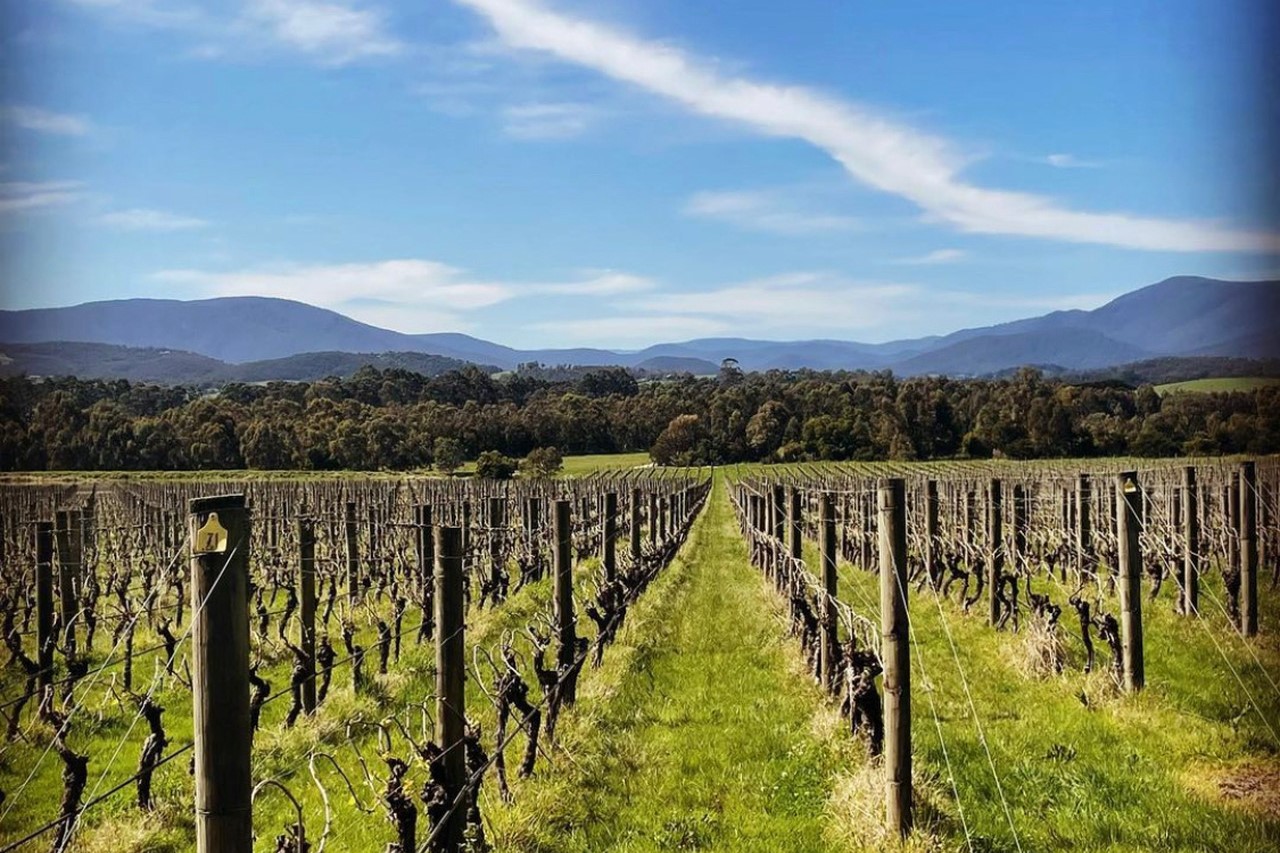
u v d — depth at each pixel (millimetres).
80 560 19188
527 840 7957
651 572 23812
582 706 11758
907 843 7277
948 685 12609
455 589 7516
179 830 9094
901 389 119562
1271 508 21188
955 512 26812
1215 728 9734
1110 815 7766
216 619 4332
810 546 34406
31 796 10328
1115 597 18672
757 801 8883
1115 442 92375
